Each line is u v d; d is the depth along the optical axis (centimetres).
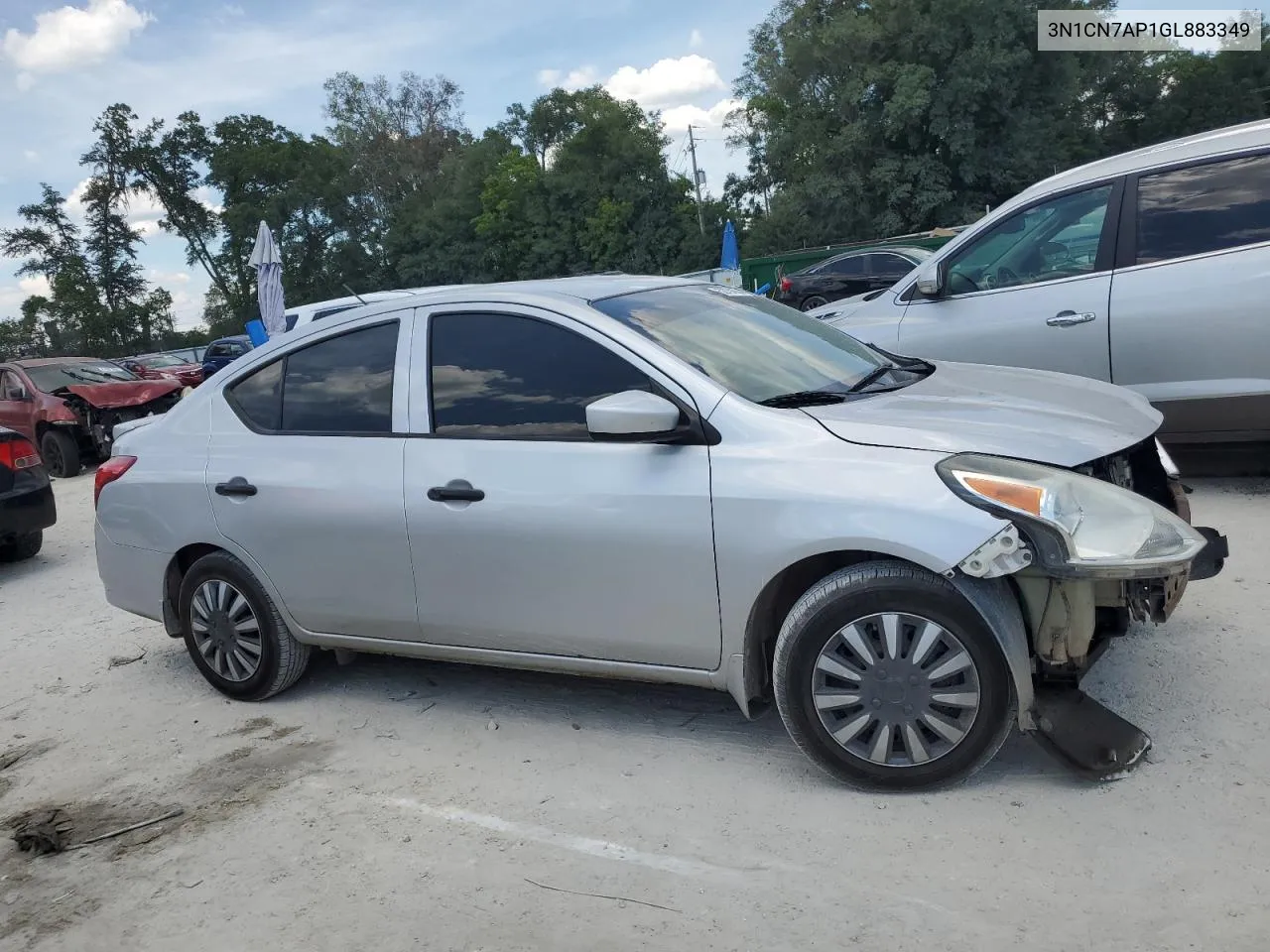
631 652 360
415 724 425
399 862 321
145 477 468
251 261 1753
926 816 309
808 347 413
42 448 1421
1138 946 244
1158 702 363
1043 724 314
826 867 291
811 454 324
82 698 505
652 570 345
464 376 393
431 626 401
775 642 351
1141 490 380
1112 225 594
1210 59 4662
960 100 3291
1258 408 556
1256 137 559
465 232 5588
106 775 412
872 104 3494
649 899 286
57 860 351
